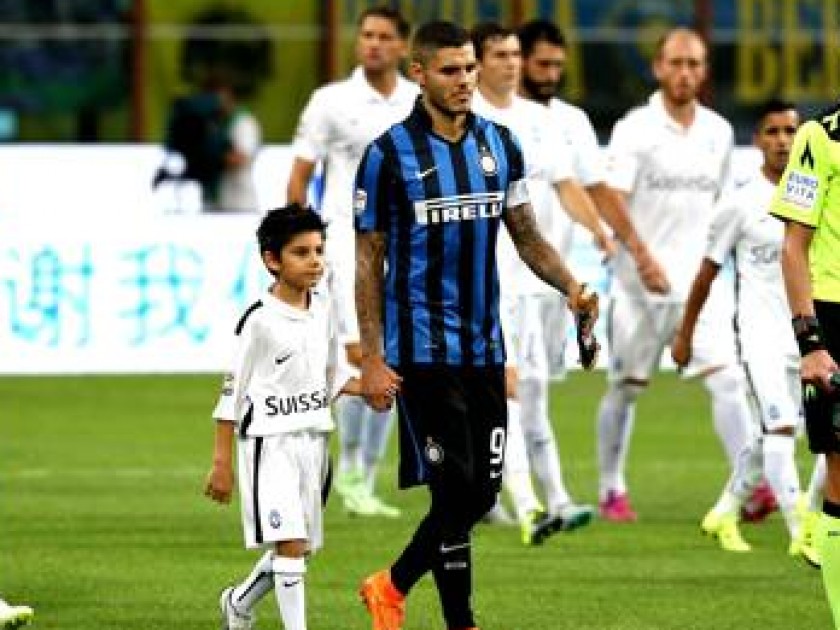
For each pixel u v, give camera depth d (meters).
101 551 37.16
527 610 32.16
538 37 40.34
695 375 41.44
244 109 78.81
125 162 59.41
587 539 39.06
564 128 40.34
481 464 28.84
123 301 59.34
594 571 35.56
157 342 59.44
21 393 62.22
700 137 42.41
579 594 33.47
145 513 41.50
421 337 28.53
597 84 80.62
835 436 26.92
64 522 40.41
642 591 33.75
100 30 79.25
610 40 80.56
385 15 41.47
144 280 59.41
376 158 28.52
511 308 39.00
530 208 29.30
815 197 27.20
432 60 28.33
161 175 59.53
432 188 28.39
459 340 28.56
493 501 29.05
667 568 35.91
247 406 28.16
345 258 41.38
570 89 80.38
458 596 28.84
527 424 39.00
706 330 41.19
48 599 32.81
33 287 59.03
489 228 28.64
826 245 27.41
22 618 29.88
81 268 59.19
